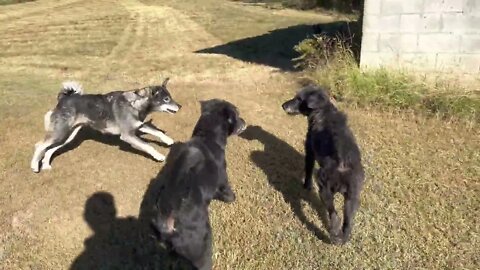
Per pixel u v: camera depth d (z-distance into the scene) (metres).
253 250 1.82
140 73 4.36
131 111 2.34
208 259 1.58
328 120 1.85
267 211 2.04
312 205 2.08
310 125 1.96
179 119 3.00
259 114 3.07
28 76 4.23
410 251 1.76
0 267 1.79
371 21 3.26
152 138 2.72
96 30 7.73
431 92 2.97
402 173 2.28
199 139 1.67
